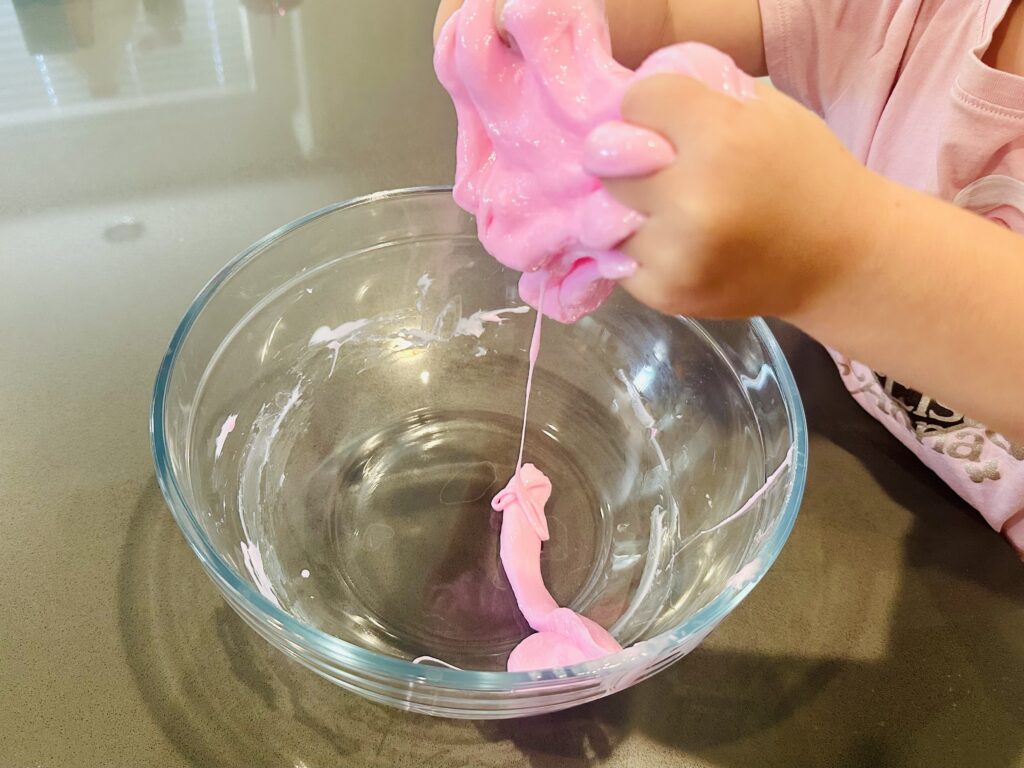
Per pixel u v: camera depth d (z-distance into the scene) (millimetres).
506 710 438
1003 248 396
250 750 475
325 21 1080
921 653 542
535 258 388
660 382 664
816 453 658
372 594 554
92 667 503
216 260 762
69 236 777
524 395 696
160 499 587
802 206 343
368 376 699
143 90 951
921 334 393
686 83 319
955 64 644
